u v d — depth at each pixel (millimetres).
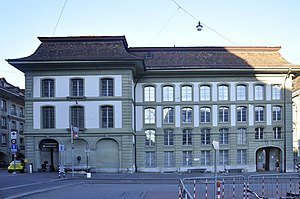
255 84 45594
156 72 44625
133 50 47250
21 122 73188
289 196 17969
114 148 40719
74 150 40906
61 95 41094
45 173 38625
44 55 41000
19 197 17781
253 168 44906
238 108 45469
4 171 47438
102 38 42438
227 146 44938
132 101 42781
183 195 14484
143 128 45062
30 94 41125
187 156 44906
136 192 20703
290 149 45188
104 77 40969
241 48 47406
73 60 39812
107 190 21953
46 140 41344
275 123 45469
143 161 44625
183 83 45406
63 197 18188
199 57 46375
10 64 39875
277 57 46875
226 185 25016
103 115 40906
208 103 45219
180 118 45156
